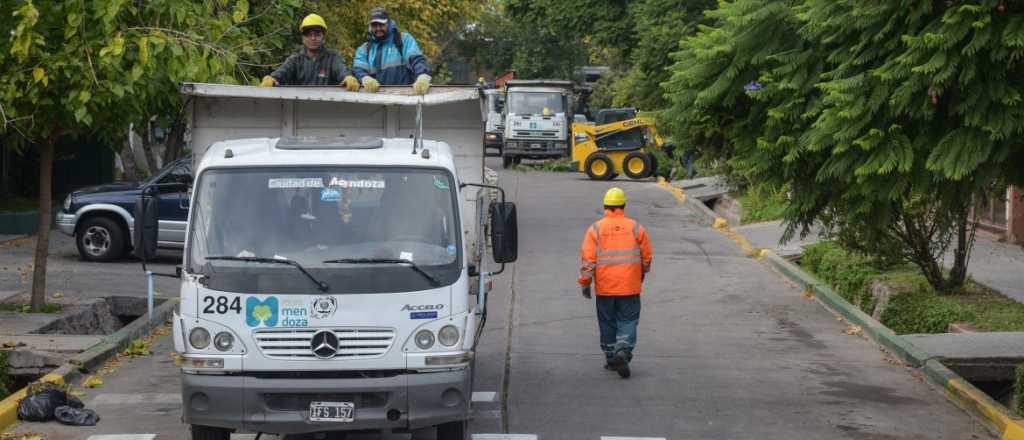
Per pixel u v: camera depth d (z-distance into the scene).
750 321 17.20
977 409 11.59
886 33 10.12
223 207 9.10
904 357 14.20
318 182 9.18
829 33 10.78
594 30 37.59
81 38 13.34
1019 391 11.20
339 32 26.31
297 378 8.70
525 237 26.25
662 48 30.94
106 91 13.56
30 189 29.83
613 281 13.01
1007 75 9.53
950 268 19.66
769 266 22.86
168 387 12.41
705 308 18.30
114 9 13.01
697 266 22.77
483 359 14.16
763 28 11.91
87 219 21.80
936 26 9.59
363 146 9.70
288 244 8.96
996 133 9.34
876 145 10.04
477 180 11.45
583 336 15.73
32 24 12.50
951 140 9.62
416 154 9.45
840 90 10.22
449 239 9.08
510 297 18.81
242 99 11.27
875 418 11.44
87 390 12.22
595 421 11.13
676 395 12.33
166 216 21.47
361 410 8.70
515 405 11.77
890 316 17.30
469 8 31.80
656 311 17.98
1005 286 18.28
